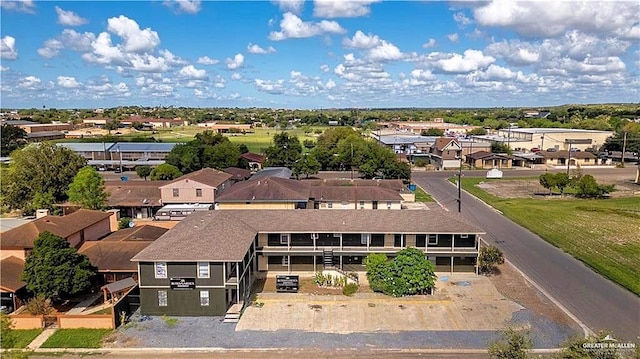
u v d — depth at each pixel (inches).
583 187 3053.6
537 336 1230.9
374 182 2942.9
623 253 1873.8
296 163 3747.5
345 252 1659.7
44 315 1291.8
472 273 1705.2
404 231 1651.1
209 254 1358.3
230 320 1327.5
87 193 2343.8
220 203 2142.0
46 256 1347.2
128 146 4522.6
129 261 1533.0
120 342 1205.1
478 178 3986.2
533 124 7790.4
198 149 3767.2
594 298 1478.8
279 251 1670.8
